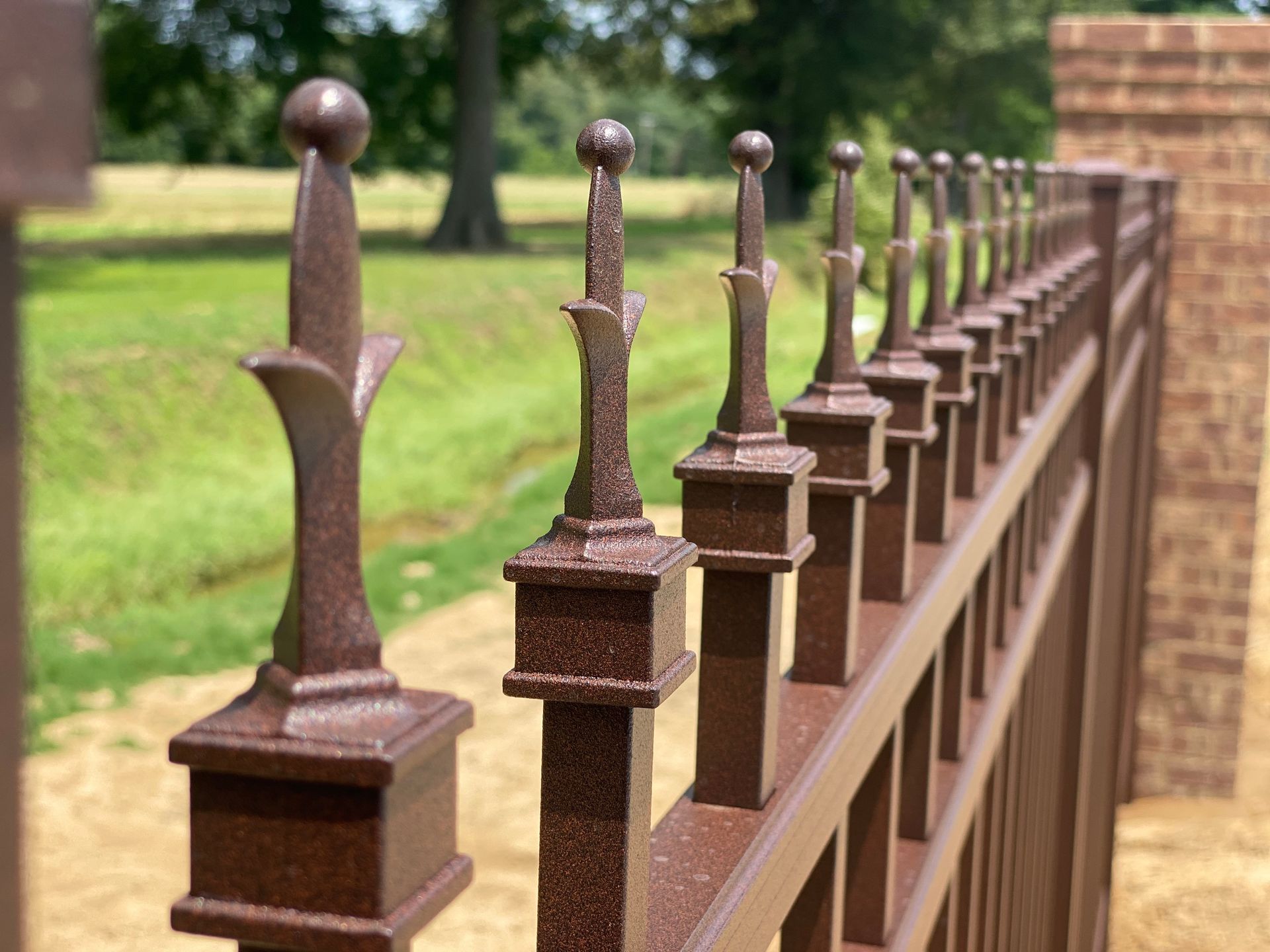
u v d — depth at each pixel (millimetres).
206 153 33031
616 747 848
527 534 12211
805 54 32094
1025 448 3123
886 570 1854
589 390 826
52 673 8461
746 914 1094
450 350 18344
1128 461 6598
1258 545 15242
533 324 20438
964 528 2346
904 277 1886
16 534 299
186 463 13852
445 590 10469
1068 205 4113
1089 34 7805
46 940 5141
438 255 25484
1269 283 7926
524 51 33156
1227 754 8414
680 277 22688
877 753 1629
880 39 32406
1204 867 7629
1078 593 4754
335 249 492
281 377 481
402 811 541
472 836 5914
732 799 1193
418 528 12695
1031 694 3590
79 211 273
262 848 539
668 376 14211
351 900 532
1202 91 7781
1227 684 8352
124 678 8555
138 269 21156
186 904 544
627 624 821
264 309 17375
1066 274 3783
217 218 33219
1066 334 3967
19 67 259
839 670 1514
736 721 1191
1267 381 8000
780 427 2832
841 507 1495
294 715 527
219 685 8625
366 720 537
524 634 839
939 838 2092
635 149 798
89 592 10102
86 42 271
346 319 502
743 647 1186
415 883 552
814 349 3357
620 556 820
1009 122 34844
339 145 481
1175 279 8016
